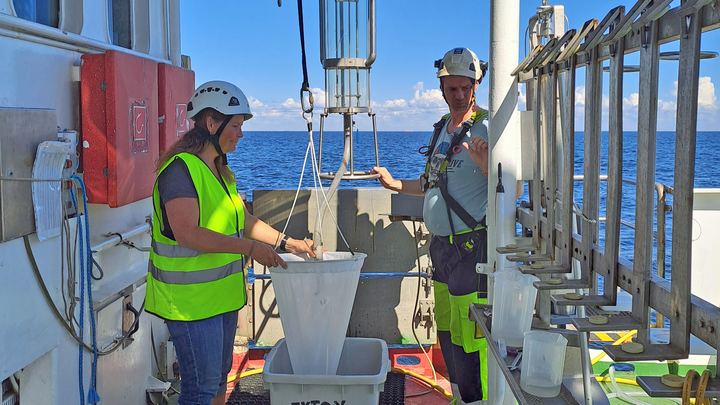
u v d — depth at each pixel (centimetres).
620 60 150
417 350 412
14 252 210
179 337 232
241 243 235
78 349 257
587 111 175
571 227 190
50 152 223
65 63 254
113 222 298
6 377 207
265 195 404
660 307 136
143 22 332
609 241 160
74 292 247
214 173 246
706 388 112
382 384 272
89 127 262
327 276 266
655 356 126
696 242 381
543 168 235
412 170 4344
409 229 402
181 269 231
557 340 163
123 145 270
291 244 286
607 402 186
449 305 323
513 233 247
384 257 404
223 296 241
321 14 355
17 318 212
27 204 213
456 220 294
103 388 284
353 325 408
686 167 120
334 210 402
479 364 306
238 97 240
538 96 219
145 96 296
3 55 210
